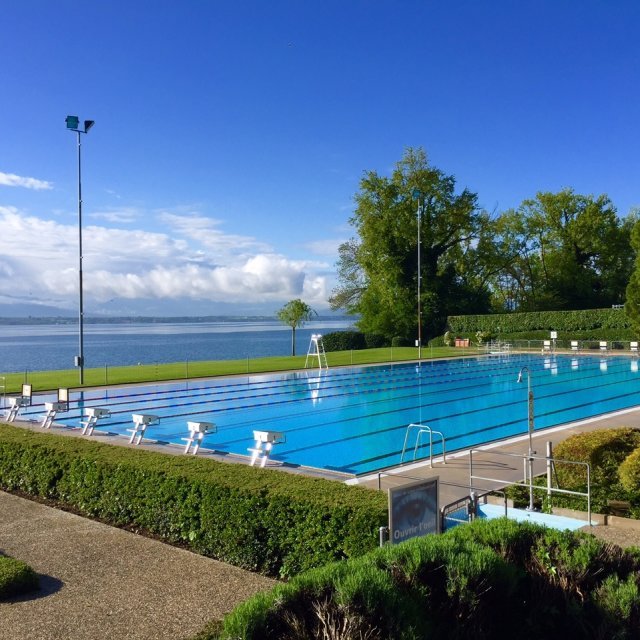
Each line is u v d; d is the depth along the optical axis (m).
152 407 20.58
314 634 3.54
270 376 28.83
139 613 5.42
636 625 3.87
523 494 9.33
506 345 42.91
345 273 56.81
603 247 53.41
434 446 14.38
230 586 6.08
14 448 10.38
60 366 42.62
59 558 6.91
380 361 35.75
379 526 5.95
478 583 4.06
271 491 6.91
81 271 24.72
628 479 8.65
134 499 8.25
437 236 51.31
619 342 39.41
